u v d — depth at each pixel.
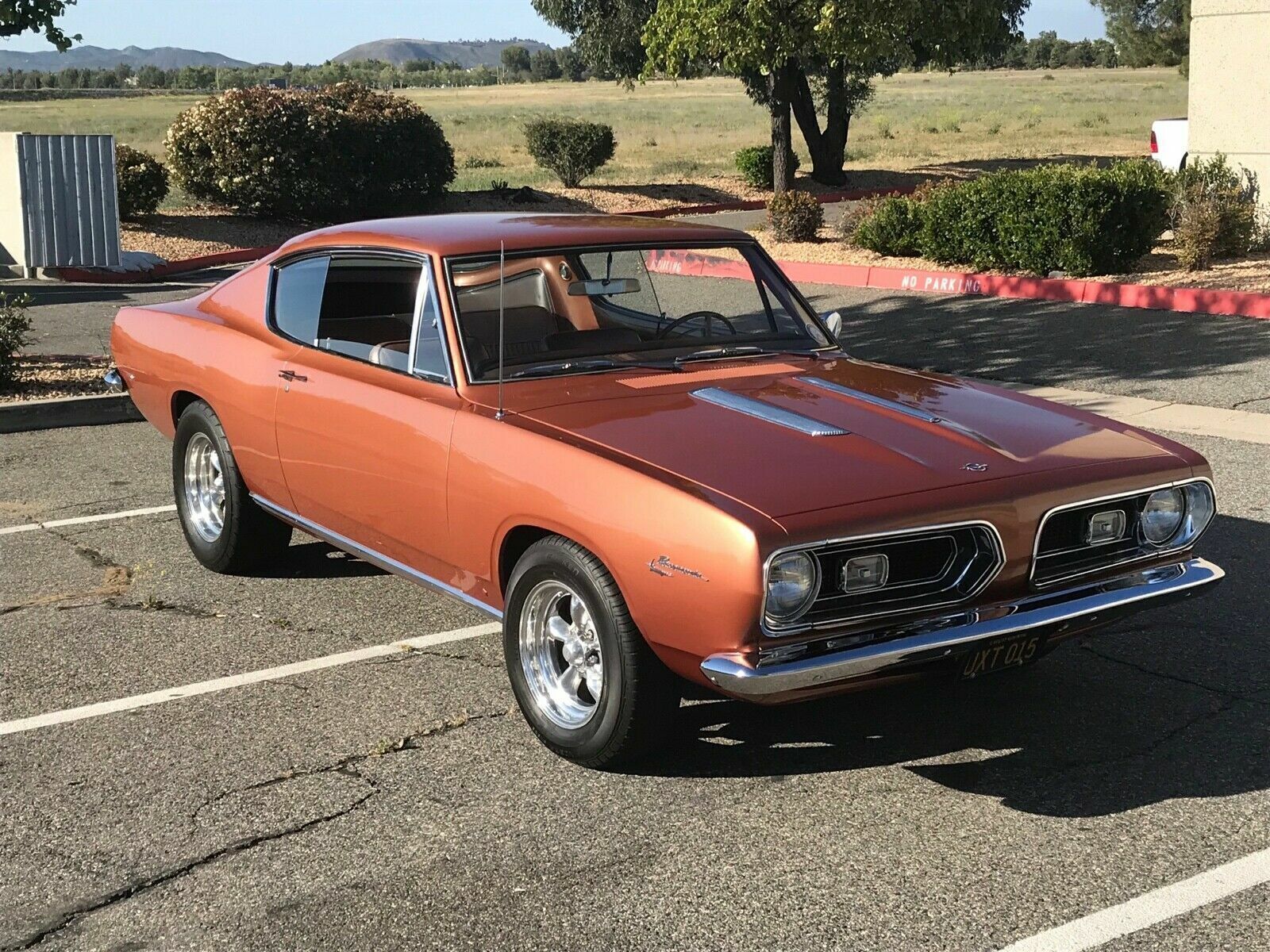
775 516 3.75
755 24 19.20
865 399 4.69
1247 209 14.66
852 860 3.76
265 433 5.70
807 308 5.61
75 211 19.91
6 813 4.10
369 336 5.25
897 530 3.84
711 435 4.29
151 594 6.14
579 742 4.29
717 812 4.06
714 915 3.49
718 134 55.50
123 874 3.74
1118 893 3.56
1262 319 12.34
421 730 4.68
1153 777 4.25
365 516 5.20
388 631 5.68
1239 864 3.70
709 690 5.02
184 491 6.52
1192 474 4.45
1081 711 4.79
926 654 3.86
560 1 30.81
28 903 3.61
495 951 3.35
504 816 4.05
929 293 15.18
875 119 59.41
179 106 100.12
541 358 4.89
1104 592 4.23
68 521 7.36
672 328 5.26
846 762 4.40
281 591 6.20
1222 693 4.91
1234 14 14.95
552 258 5.07
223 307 6.34
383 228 5.39
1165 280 13.98
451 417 4.66
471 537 4.61
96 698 4.97
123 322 7.00
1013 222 14.97
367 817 4.05
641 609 3.96
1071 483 4.14
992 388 5.16
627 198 29.81
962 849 3.81
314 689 5.05
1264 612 5.72
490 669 5.25
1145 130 51.06
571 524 4.12
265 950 3.38
